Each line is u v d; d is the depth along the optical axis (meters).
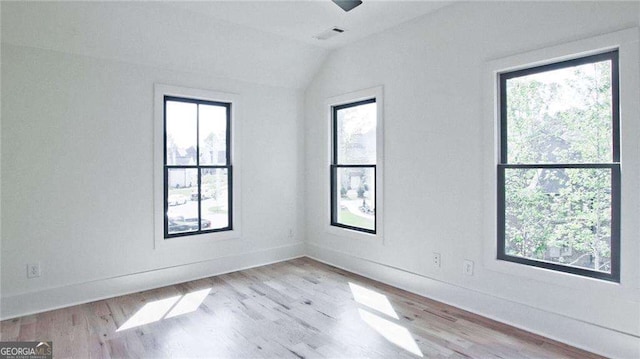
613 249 2.21
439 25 3.10
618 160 2.20
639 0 2.07
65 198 3.08
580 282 2.30
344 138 4.22
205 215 3.95
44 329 2.62
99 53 3.19
